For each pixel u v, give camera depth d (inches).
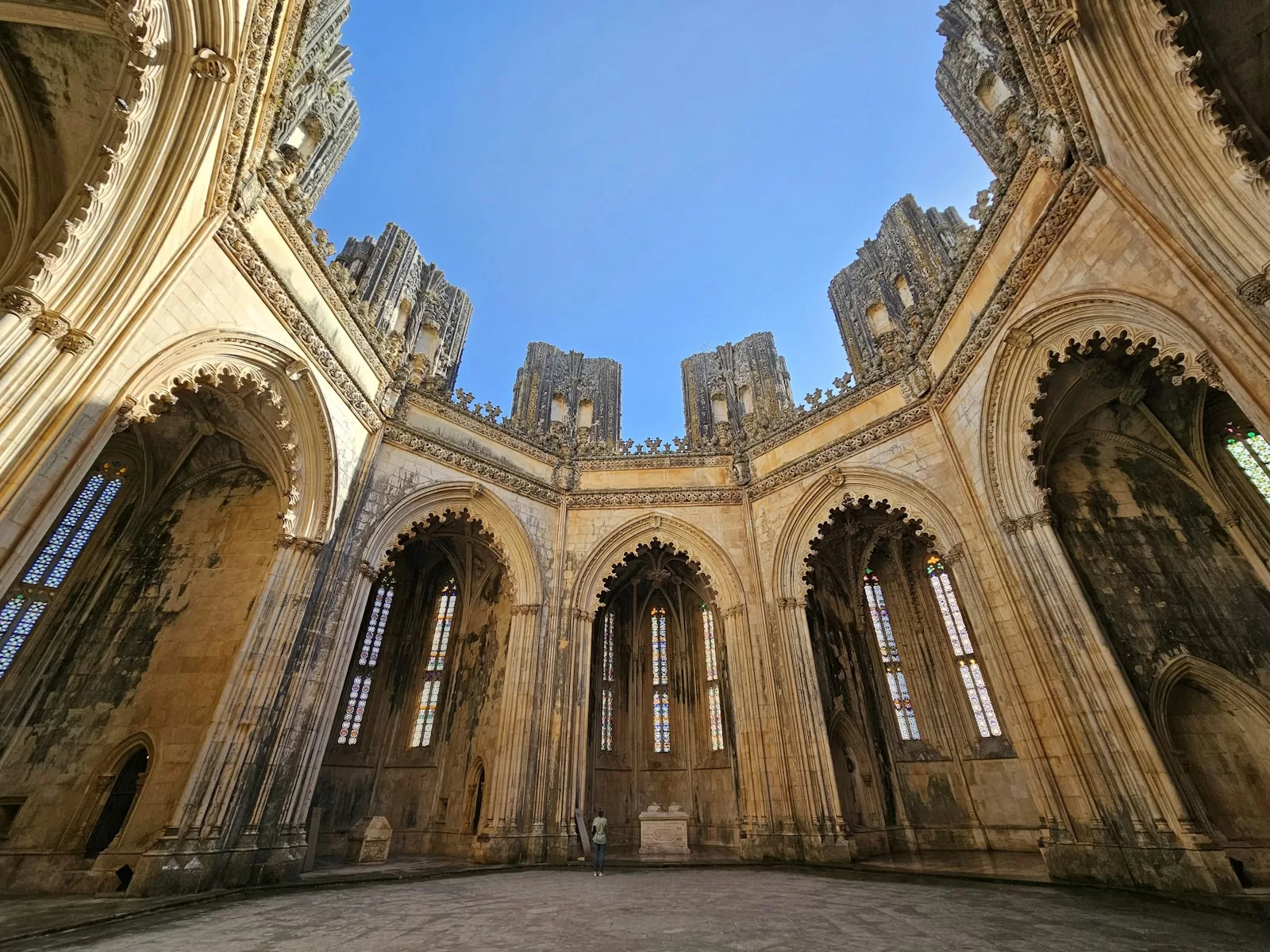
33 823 607.5
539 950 315.6
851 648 1098.1
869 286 1268.5
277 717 634.8
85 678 686.5
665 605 1299.2
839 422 964.0
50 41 512.4
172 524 796.6
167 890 505.4
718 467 1098.1
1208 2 481.1
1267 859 524.4
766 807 800.9
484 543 1041.5
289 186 692.1
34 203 556.4
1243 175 396.2
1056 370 650.8
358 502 799.1
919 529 831.7
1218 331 430.3
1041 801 594.6
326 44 945.5
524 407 1403.8
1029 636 635.5
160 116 483.2
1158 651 595.8
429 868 737.6
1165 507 680.4
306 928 380.8
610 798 1109.1
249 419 741.9
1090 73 469.4
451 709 1058.1
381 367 885.2
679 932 358.3
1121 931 356.8
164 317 530.9
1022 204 660.1
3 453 378.9
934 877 625.6
